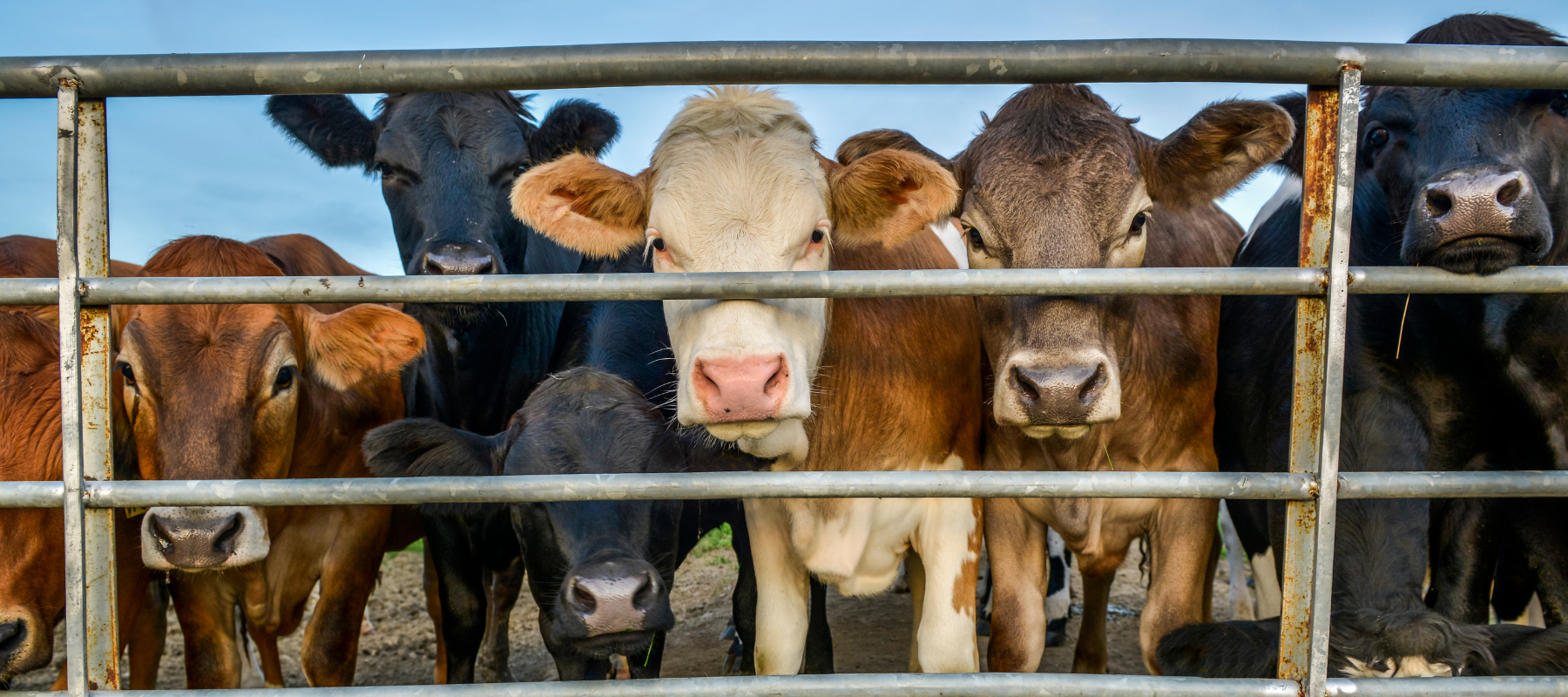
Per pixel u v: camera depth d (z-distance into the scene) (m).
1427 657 2.29
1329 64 2.13
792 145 3.20
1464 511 3.50
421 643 6.49
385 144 4.88
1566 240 3.06
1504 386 3.28
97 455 2.30
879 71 2.12
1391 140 3.16
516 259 5.14
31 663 3.25
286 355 3.64
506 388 5.29
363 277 2.22
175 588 4.10
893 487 2.22
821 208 3.20
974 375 4.03
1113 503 3.73
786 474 2.23
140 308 3.47
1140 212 3.22
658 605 3.03
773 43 2.11
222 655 4.17
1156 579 3.74
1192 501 3.69
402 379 4.99
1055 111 3.32
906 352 3.68
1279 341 3.71
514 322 5.17
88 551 2.25
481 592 4.52
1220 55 2.11
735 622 4.37
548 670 5.98
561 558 3.28
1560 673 2.30
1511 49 2.15
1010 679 2.21
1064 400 2.87
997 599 3.79
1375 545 2.77
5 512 3.20
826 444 3.66
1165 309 3.88
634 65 2.12
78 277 2.23
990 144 3.35
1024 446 3.82
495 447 3.57
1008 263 3.19
